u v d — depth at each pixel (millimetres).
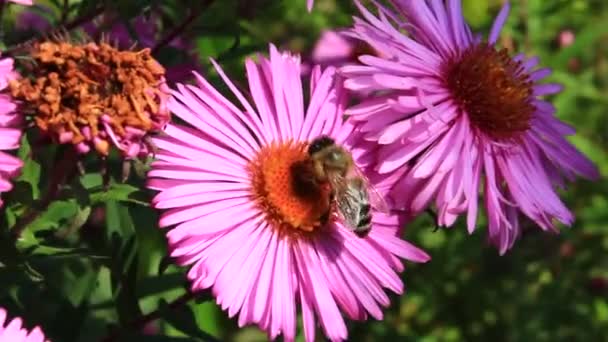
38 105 219
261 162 247
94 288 278
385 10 254
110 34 256
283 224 247
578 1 356
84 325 276
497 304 348
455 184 245
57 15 291
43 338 226
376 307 245
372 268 247
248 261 241
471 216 245
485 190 254
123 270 259
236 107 248
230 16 280
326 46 263
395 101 241
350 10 291
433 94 250
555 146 267
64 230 234
